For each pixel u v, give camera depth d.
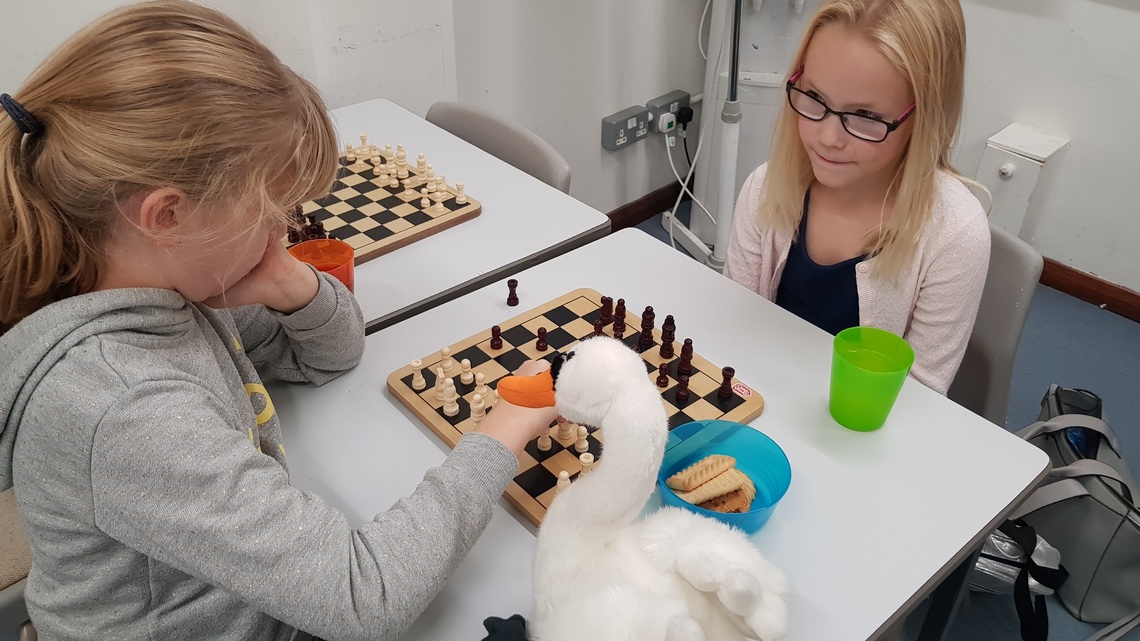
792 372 1.08
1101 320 2.41
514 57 2.26
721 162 2.31
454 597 0.80
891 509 0.88
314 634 0.70
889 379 0.92
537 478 0.91
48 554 0.70
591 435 0.96
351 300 1.04
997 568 1.48
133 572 0.71
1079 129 2.29
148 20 0.62
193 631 0.74
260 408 0.87
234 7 1.68
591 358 0.70
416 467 0.93
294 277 0.95
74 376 0.64
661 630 0.58
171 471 0.64
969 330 1.22
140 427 0.64
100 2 1.61
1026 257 1.20
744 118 2.48
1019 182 2.32
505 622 0.73
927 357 1.23
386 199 1.45
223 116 0.62
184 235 0.66
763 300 1.22
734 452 0.92
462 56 2.14
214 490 0.65
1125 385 2.17
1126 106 2.19
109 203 0.63
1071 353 2.28
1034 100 2.34
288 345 1.03
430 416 0.98
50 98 0.62
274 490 0.69
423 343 1.12
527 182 1.55
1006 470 0.93
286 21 1.74
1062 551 1.55
